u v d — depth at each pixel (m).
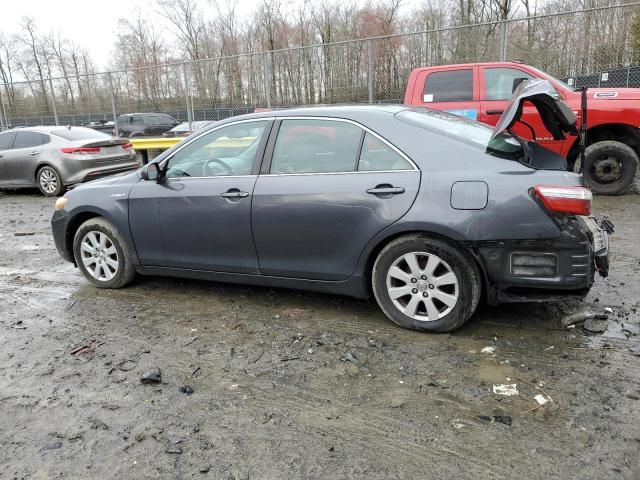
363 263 3.68
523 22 9.98
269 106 12.45
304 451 2.50
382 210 3.51
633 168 7.71
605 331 3.56
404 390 2.98
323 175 3.76
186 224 4.25
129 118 14.56
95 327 4.05
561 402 2.78
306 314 4.09
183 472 2.39
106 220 4.72
